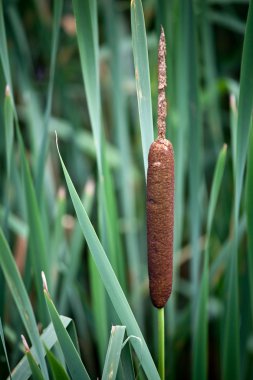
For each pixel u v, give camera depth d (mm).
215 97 1457
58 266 1208
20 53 1513
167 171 714
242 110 822
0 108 998
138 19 774
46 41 1699
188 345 1484
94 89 852
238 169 860
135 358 1035
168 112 1064
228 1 1619
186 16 1017
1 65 933
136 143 1724
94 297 986
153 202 720
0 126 1459
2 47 860
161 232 727
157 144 714
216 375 1532
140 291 1360
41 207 1063
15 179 1172
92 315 1266
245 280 1129
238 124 835
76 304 1373
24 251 1475
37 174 1032
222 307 1146
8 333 1147
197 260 1148
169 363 1196
